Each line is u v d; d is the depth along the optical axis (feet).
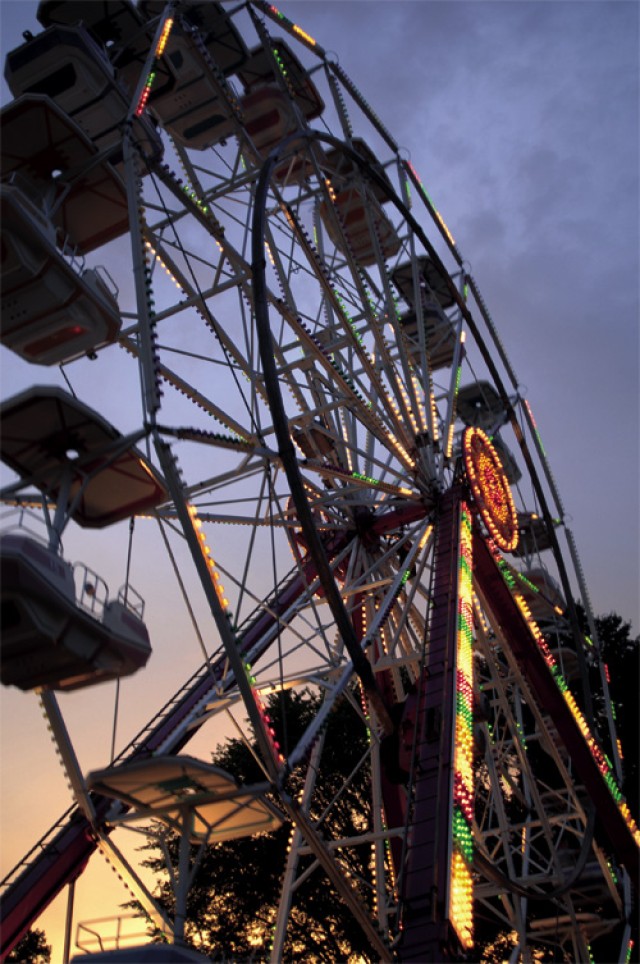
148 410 58.54
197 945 132.46
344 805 144.25
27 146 67.56
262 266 71.61
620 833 102.01
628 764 156.46
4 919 75.77
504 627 101.04
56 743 60.44
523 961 106.01
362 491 100.73
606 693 128.57
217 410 73.46
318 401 102.63
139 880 60.54
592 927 108.58
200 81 91.61
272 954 70.59
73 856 80.64
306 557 106.32
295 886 74.23
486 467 103.14
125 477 62.18
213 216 72.90
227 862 137.08
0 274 60.13
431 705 70.64
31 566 49.19
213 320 73.77
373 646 95.55
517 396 142.20
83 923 55.57
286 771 59.88
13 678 55.36
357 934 132.67
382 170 118.52
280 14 96.37
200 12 90.74
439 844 59.52
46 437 59.00
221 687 68.64
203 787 57.72
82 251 75.82
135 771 55.52
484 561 98.63
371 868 139.64
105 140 78.84
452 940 54.39
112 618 54.29
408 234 106.83
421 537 89.66
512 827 103.60
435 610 80.43
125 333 69.67
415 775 65.92
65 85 76.13
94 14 85.15
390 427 92.07
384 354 89.97
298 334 78.79
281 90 92.02
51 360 67.21
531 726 152.56
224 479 67.05
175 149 90.84
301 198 89.81
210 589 58.70
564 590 121.60
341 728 148.66
